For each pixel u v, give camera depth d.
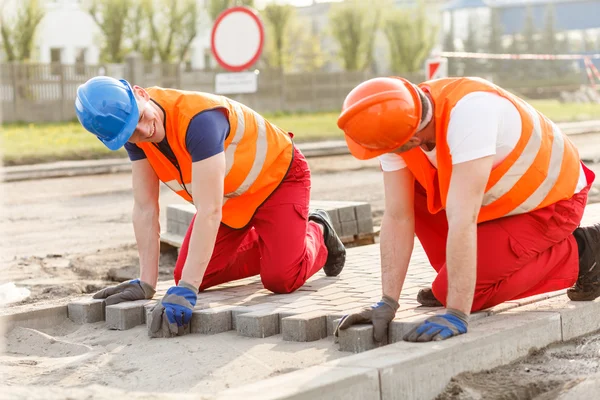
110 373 6.14
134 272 10.84
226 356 6.34
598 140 28.22
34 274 10.91
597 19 78.62
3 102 39.62
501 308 6.82
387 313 6.29
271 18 57.91
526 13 80.38
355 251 10.45
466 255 5.84
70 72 41.28
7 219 16.14
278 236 7.86
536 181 6.28
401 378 5.29
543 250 6.56
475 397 5.37
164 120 7.00
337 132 35.28
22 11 48.84
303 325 6.62
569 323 6.64
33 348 7.04
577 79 73.50
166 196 18.56
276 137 7.95
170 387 5.74
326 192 18.03
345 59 61.53
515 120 6.09
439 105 5.89
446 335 5.79
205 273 8.25
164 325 6.99
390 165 6.39
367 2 61.53
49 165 25.11
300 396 4.77
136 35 52.31
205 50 62.16
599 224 6.91
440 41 78.19
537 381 5.58
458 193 5.80
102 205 17.95
